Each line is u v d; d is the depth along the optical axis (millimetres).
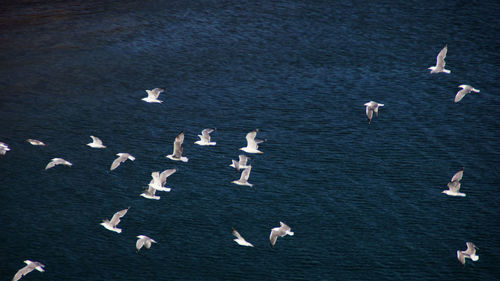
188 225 68875
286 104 92562
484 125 87188
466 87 56781
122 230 68188
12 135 84875
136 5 129875
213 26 119438
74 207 71875
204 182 76062
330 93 95312
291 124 87625
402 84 97750
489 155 80625
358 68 102812
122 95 95688
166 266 63156
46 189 74688
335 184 75500
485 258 64062
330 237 66875
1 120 88438
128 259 64125
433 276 61844
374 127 86875
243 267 62938
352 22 119625
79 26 119750
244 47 110938
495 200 72688
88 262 63719
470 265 63281
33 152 81500
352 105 92062
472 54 106062
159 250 65312
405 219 69625
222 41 113438
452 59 104500
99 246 66000
